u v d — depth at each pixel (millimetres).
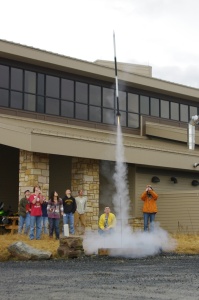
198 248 19000
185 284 10258
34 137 22688
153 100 34500
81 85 30375
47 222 22828
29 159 23844
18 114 27250
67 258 16688
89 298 8570
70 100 29703
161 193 28266
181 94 35531
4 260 16375
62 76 29453
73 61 29344
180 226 27375
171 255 17734
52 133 23312
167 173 30266
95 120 30859
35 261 15977
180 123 36062
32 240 20281
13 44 26875
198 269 13195
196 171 30906
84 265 14609
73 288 9766
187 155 29359
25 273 12477
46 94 28625
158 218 28234
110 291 9344
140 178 28750
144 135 33156
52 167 28219
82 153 24391
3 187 29000
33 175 23594
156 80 33875
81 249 17047
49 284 10367
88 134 28578
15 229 24406
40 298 8617
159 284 10258
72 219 21641
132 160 26500
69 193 21656
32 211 20750
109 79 31453
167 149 28438
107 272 12570
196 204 27000
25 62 27812
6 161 29078
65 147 23719
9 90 27109
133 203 28375
